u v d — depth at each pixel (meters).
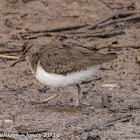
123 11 20.55
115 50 18.14
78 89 13.55
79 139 11.41
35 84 15.27
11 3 20.42
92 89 14.85
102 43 18.55
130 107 13.36
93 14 20.38
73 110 13.21
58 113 12.95
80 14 20.31
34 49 13.70
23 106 13.49
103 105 13.49
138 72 16.31
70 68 12.91
